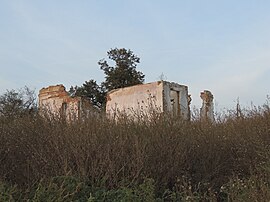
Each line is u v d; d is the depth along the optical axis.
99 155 6.98
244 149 8.64
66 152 7.00
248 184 6.78
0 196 5.58
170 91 18.08
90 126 7.54
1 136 7.34
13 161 7.13
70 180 6.50
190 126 8.98
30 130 7.56
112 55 33.44
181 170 7.48
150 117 8.49
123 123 7.93
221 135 9.23
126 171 7.03
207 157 8.16
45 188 6.15
